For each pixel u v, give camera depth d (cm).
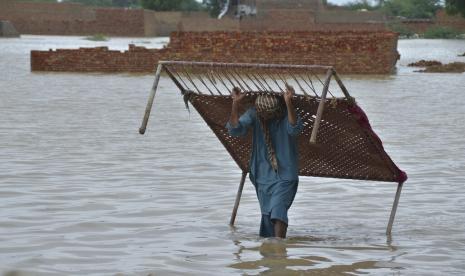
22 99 3816
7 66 6588
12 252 1240
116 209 1561
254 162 1363
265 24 14125
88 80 5266
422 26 16188
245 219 1505
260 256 1241
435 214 1559
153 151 2278
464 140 2552
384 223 1488
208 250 1278
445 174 1969
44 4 16188
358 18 14925
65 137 2536
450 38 15112
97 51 6231
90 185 1784
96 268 1163
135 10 16262
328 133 1398
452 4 12531
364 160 1427
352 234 1402
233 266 1184
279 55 6153
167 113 3294
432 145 2439
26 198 1639
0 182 1797
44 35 16038
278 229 1330
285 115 1346
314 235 1391
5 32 14438
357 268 1180
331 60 6103
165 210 1561
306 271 1161
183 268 1171
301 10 14300
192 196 1694
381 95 4203
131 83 5022
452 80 5384
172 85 4800
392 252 1278
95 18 16312
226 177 1903
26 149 2277
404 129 2819
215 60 6228
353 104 1335
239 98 1345
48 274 1126
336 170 1467
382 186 1822
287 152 1343
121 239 1338
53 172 1931
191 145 2400
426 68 6619
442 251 1286
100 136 2572
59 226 1413
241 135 1364
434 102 3847
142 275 1132
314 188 1792
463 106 3659
